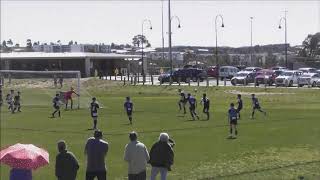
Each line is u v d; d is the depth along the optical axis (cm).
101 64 14138
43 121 5159
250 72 9150
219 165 2686
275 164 2656
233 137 3697
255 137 3672
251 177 2355
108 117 5334
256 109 5162
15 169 1639
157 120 4925
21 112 6153
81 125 4744
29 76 8394
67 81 8644
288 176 2353
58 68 13512
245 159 2836
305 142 3391
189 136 3806
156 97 7762
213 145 3372
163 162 1898
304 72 8994
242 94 7400
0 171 2691
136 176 1817
